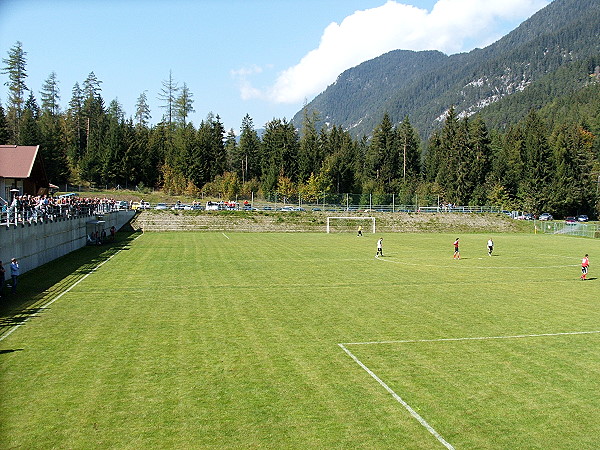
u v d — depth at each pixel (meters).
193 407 12.69
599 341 19.25
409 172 130.88
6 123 100.25
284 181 109.00
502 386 14.52
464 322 21.89
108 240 55.88
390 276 34.62
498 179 115.81
